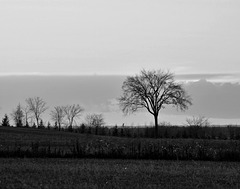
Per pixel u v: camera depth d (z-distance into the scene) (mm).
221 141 65500
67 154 46719
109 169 35625
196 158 46219
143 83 134125
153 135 128000
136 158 46625
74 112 186625
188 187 27125
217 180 30500
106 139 76812
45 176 31234
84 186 26500
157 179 30516
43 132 98438
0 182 28156
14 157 46000
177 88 134000
